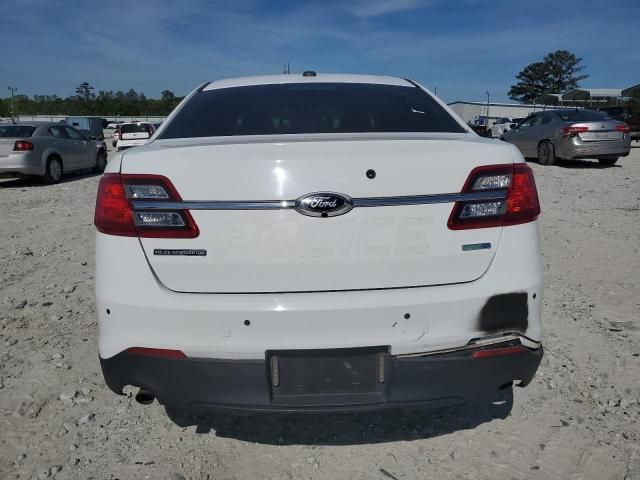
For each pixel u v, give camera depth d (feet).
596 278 15.25
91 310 13.32
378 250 6.58
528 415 8.88
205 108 9.25
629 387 9.61
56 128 40.88
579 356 10.73
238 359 6.64
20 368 10.41
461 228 6.73
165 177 6.55
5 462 7.77
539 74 335.47
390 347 6.65
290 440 8.36
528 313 7.00
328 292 6.61
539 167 41.09
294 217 6.47
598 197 27.61
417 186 6.59
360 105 9.20
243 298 6.57
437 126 8.72
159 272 6.66
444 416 8.92
